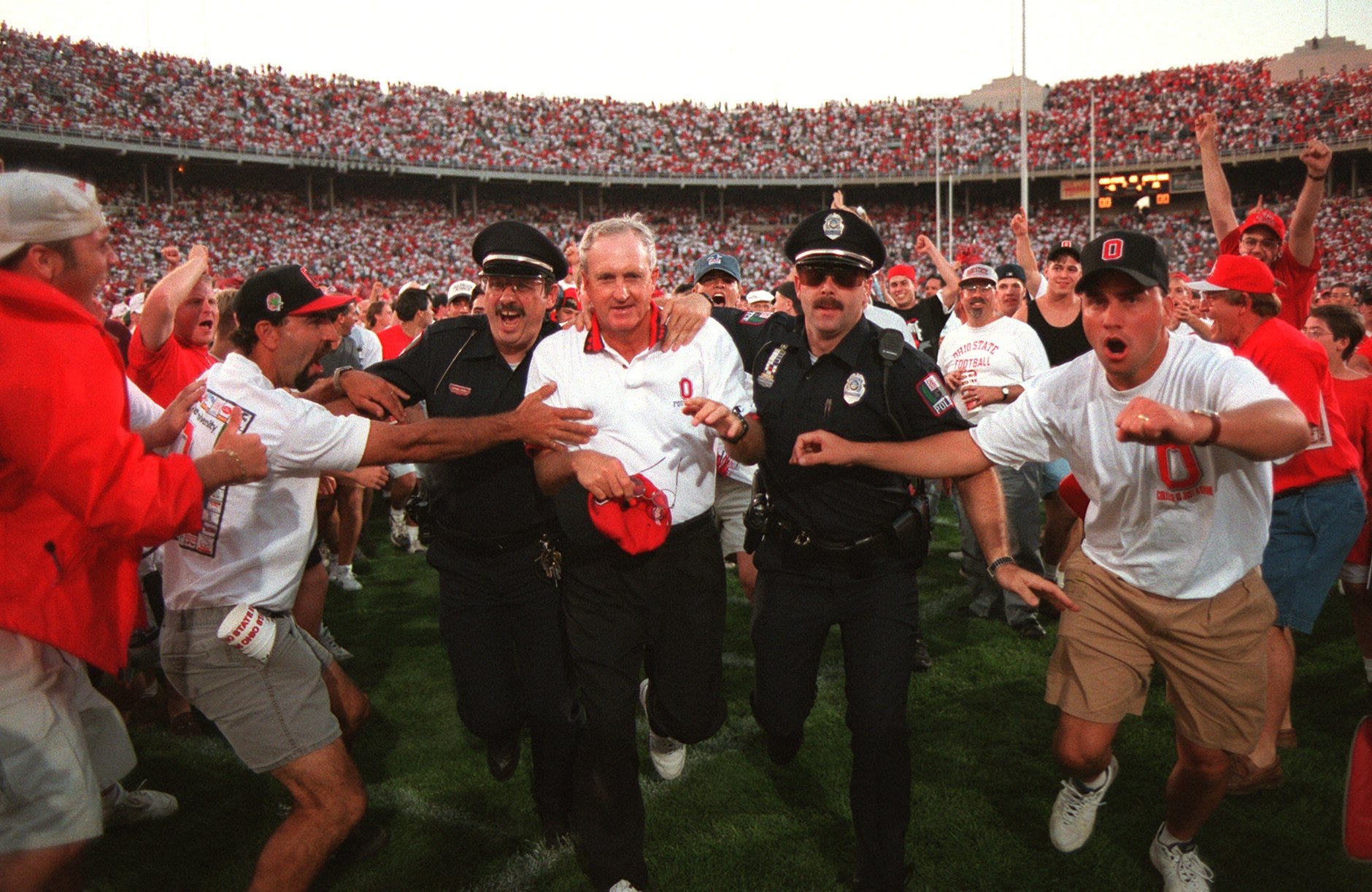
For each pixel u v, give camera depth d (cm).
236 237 3691
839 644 535
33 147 3472
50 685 211
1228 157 4112
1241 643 268
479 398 339
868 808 284
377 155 4078
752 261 4459
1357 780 223
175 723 425
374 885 308
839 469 292
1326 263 3641
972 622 562
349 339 746
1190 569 266
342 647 544
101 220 212
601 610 297
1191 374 250
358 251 3891
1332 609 588
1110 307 246
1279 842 322
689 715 316
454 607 339
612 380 302
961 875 307
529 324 336
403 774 386
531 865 319
